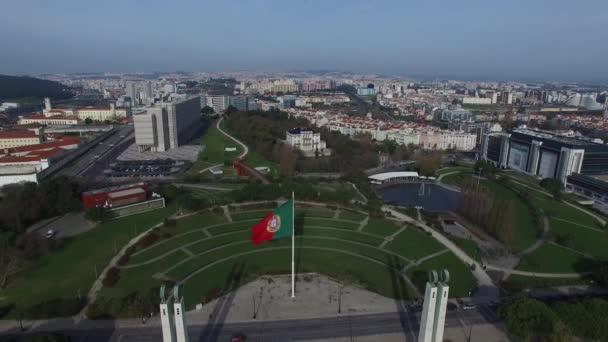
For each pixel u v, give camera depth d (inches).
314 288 6013.8
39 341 4165.8
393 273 6569.9
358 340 4825.3
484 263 7096.5
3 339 4574.3
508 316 4793.3
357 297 5787.4
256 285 6087.6
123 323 5098.4
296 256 7071.9
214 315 5300.2
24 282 6053.2
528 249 7819.9
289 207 5413.4
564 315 4810.5
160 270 6486.2
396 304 5625.0
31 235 7022.6
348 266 6742.1
